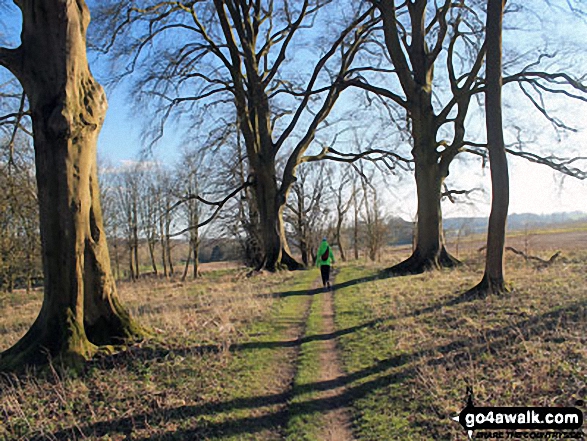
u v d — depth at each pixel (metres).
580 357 5.89
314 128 23.08
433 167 18.20
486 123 10.67
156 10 20.00
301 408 5.91
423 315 9.34
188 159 26.98
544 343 6.60
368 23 21.72
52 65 7.66
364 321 9.73
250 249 33.97
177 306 13.11
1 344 10.67
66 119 7.60
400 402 5.70
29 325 14.23
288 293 14.41
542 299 9.05
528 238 22.98
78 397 6.61
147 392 6.64
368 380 6.53
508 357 6.36
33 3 7.59
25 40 7.74
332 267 22.67
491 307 9.05
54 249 7.78
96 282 8.32
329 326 9.84
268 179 23.34
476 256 21.77
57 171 7.71
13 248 25.33
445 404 5.38
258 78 22.56
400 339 7.98
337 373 7.01
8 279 27.47
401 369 6.64
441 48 18.30
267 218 23.41
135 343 8.18
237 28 22.05
